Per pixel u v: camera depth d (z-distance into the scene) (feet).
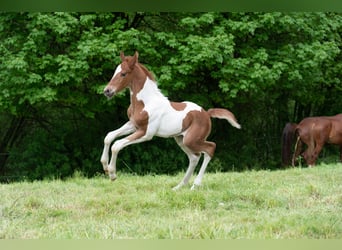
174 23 55.83
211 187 29.84
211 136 65.77
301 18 53.52
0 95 50.75
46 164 57.57
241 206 25.61
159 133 28.02
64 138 61.11
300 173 35.32
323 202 26.22
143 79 27.78
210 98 58.13
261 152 67.97
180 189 28.78
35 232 21.09
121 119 62.59
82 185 31.53
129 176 38.09
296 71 52.95
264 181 32.22
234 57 55.77
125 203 25.71
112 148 27.14
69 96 52.26
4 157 63.98
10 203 25.52
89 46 47.62
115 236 20.35
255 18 52.90
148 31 58.85
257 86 52.90
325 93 69.21
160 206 25.49
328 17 58.70
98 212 24.38
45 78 49.62
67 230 21.45
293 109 75.36
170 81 51.39
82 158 60.39
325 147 68.03
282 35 57.67
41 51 50.85
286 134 49.21
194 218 23.03
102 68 51.31
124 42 48.55
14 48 52.80
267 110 69.56
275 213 24.09
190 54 49.42
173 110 28.14
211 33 52.42
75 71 49.29
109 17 51.49
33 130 67.56
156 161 57.93
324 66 62.23
